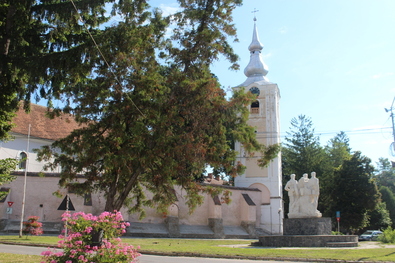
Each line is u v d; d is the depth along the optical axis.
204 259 19.86
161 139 18.73
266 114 62.62
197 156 19.36
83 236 12.06
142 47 19.73
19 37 18.91
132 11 19.12
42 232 35.91
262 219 58.78
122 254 12.25
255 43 67.44
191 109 19.77
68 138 20.08
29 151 42.84
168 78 20.23
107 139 19.58
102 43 18.45
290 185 32.84
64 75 18.92
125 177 20.88
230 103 20.62
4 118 21.91
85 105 20.09
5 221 35.59
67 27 19.45
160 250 23.23
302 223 31.47
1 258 15.74
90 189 21.55
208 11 21.97
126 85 19.73
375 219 63.03
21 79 19.17
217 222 48.34
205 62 21.73
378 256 20.58
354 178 55.72
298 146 74.19
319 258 19.91
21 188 37.50
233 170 20.89
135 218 41.69
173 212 44.25
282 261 19.80
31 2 18.17
